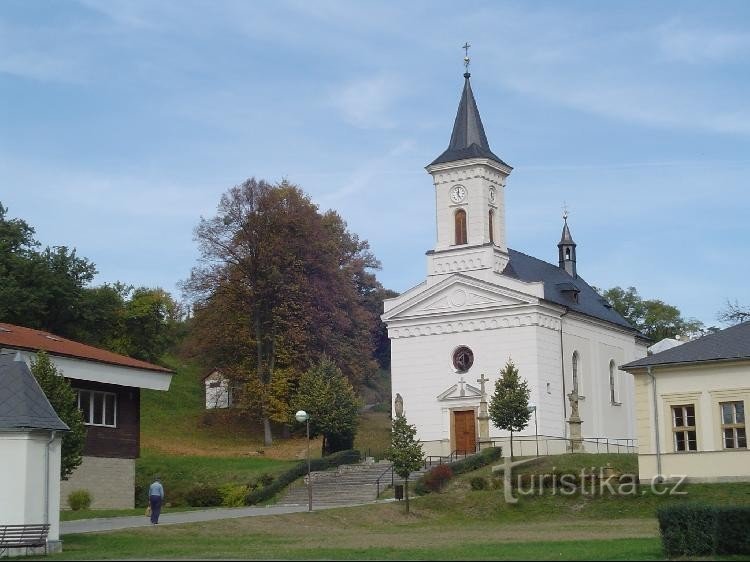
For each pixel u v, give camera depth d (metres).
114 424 65.88
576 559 31.50
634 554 33.16
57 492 40.28
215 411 98.94
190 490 64.44
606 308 90.62
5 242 88.88
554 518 53.84
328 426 76.75
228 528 46.53
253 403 90.88
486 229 80.12
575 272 94.56
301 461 74.69
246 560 32.62
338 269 99.94
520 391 66.00
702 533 32.56
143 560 33.47
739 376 55.00
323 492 64.88
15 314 84.56
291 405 89.69
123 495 65.69
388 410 116.12
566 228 95.12
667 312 126.56
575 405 69.88
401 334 79.44
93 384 64.44
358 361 100.25
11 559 35.94
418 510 55.75
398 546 37.84
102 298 93.19
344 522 51.28
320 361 83.06
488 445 69.50
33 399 40.50
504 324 75.94
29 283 87.56
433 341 78.25
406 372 78.88
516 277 79.56
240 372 91.88
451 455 72.69
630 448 83.81
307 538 42.94
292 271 94.12
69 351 61.84
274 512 54.09
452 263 79.88
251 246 93.19
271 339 92.62
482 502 57.06
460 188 80.88
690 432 56.03
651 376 57.06
